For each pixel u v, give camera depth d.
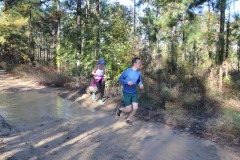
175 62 19.09
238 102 10.05
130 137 6.62
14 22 25.34
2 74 23.98
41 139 6.39
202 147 5.97
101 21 14.47
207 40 14.09
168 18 15.13
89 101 10.70
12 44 32.38
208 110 8.80
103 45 13.57
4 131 6.88
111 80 12.51
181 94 10.12
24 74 20.48
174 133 6.92
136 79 7.36
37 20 30.80
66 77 15.80
